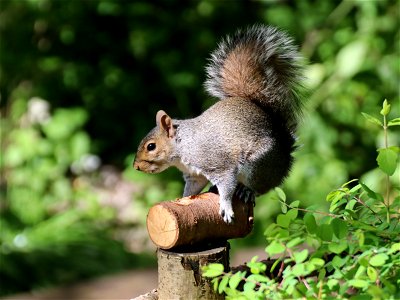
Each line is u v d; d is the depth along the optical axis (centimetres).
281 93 647
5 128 1412
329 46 1321
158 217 500
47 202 1330
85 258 1084
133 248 1200
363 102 1305
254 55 646
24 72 1455
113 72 1441
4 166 1374
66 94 1458
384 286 419
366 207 470
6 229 1254
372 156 1323
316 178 1254
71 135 1384
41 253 1075
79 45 1478
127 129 1477
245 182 610
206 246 515
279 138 632
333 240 422
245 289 412
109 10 1405
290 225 443
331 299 395
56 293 981
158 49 1458
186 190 649
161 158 632
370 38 1257
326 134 1284
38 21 1448
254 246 1150
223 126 604
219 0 1443
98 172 1393
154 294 536
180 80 1416
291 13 1393
